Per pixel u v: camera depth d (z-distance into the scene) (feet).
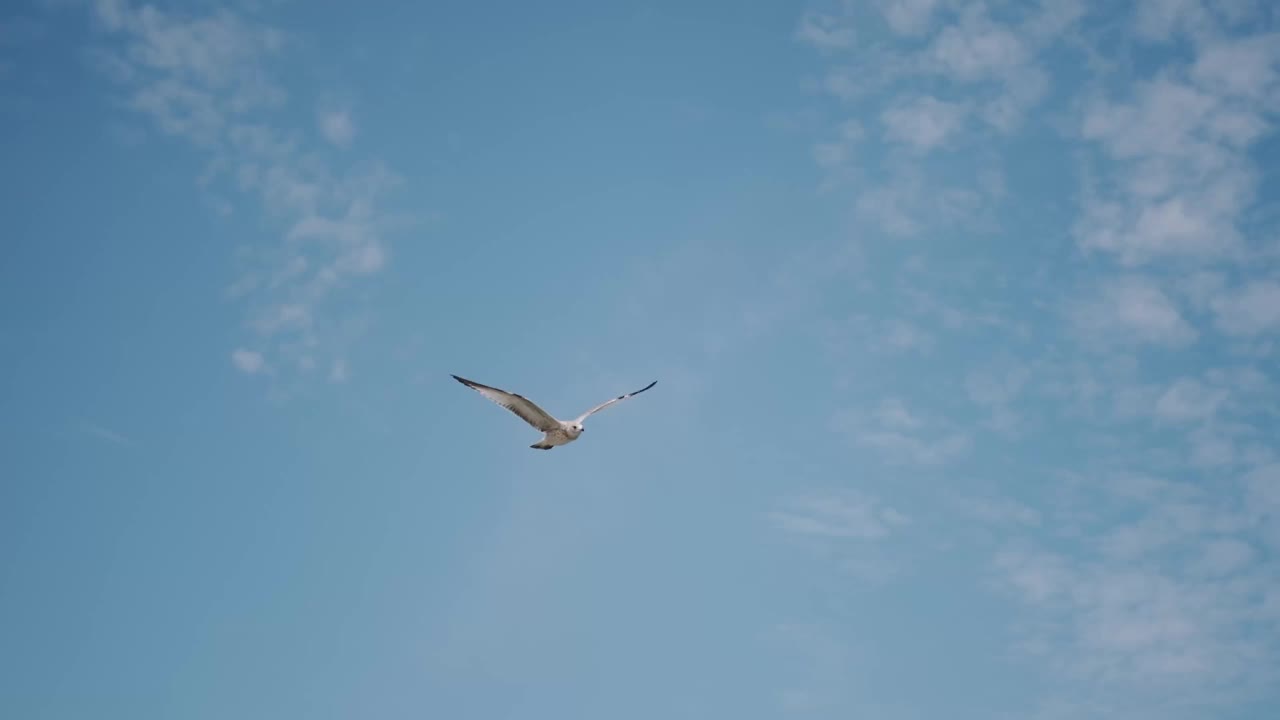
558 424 98.99
